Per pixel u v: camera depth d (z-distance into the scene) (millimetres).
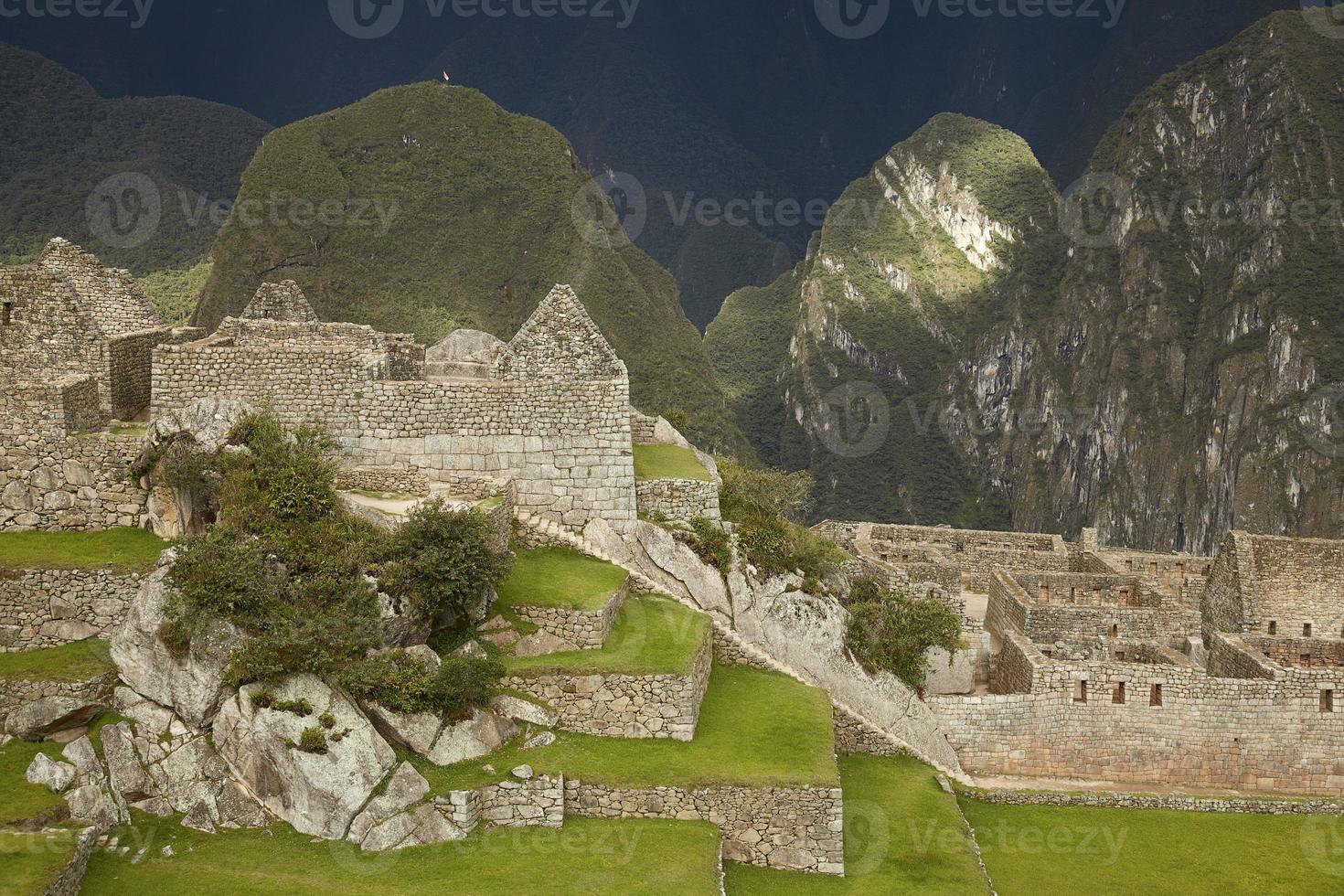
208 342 41844
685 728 33406
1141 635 48219
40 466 34219
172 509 34031
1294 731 42375
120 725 29359
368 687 30203
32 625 31516
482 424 39656
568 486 40000
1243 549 54750
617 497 40156
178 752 29266
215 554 30844
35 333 37875
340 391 39062
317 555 31844
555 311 45344
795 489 48906
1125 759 42469
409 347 45281
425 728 30641
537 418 39844
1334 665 45969
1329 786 42281
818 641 41344
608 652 34406
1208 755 42438
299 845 28438
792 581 42156
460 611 33906
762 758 32938
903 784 38406
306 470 33562
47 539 33656
